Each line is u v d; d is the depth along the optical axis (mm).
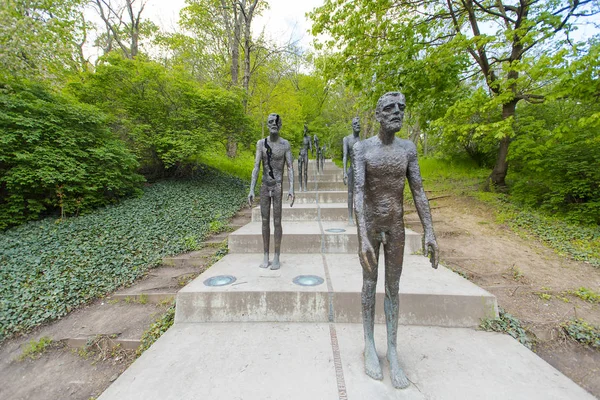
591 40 5840
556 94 5207
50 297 3441
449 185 8922
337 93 21141
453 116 6727
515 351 2275
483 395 1773
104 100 7770
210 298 2887
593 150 5898
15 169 5199
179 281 3912
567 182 6129
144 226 5473
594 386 2195
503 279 3881
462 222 6207
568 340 2629
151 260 4488
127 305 3480
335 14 7855
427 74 7676
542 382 1893
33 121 5508
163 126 8070
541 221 5832
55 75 7590
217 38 15312
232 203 7574
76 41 11969
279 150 3664
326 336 2518
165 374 2008
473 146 10961
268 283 3135
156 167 8953
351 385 1870
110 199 6602
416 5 7828
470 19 7324
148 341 2717
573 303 3270
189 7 13016
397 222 1943
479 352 2260
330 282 3158
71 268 4031
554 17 5691
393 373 1883
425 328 2678
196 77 14203
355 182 1895
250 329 2676
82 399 2238
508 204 6836
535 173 7031
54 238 4781
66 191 5812
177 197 7277
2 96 5496
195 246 5004
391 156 1885
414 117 9531
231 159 12859
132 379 1957
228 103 8555
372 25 7629
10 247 4477
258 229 5336
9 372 2570
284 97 15289
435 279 3281
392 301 1981
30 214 5520
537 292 3477
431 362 2123
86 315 3301
